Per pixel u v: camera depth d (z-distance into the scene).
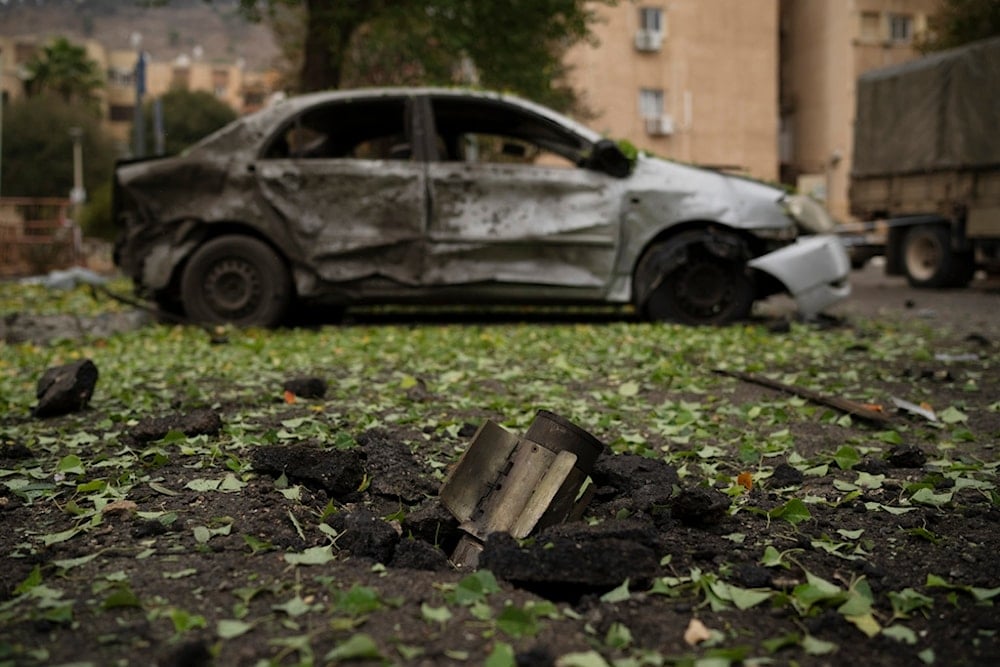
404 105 7.79
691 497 2.74
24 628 2.03
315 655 1.91
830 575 2.41
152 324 8.38
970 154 13.47
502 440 2.86
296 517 2.84
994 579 2.40
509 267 7.64
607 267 7.68
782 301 11.63
